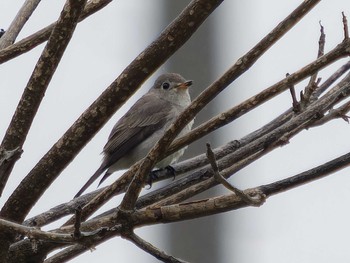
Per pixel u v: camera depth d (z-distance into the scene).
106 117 8.52
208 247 19.20
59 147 8.57
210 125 8.26
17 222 8.66
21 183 8.63
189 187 9.79
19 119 8.41
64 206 10.23
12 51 9.69
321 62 7.76
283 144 9.37
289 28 7.60
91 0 9.86
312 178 8.30
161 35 8.21
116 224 8.27
